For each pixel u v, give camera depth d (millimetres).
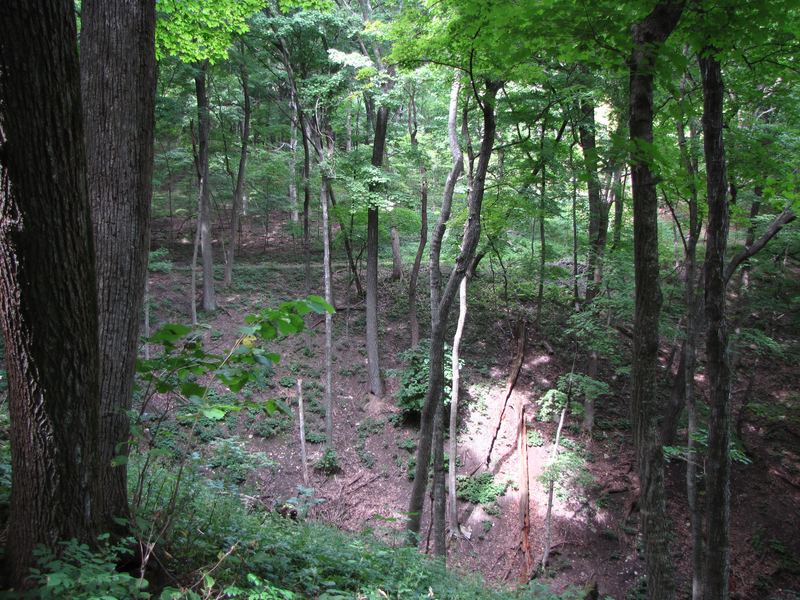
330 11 15227
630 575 12953
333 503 13781
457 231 16844
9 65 2197
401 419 16703
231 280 22000
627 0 4242
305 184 18297
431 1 7453
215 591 3082
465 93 8977
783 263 17297
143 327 17719
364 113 25922
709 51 5090
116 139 3580
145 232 3771
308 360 18562
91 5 3631
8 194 2301
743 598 12742
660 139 9977
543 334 19797
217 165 24594
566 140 17719
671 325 14125
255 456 6449
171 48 9992
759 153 9000
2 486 3627
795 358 17656
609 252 15203
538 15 4336
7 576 2615
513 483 15148
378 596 3576
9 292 2414
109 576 2303
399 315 20953
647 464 5051
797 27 5469
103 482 3299
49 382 2555
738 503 14898
